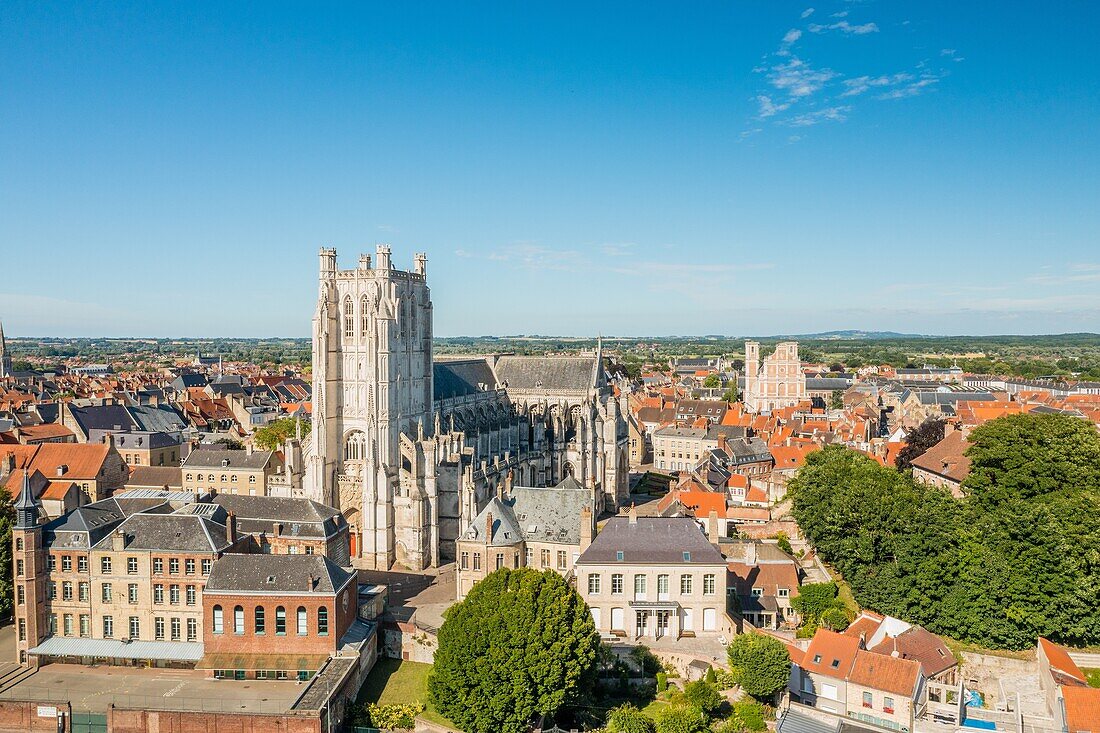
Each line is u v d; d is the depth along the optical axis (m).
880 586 113.81
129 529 103.44
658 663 102.31
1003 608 104.19
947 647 103.38
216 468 172.00
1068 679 91.25
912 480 133.38
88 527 103.56
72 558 102.56
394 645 106.56
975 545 108.56
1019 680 100.25
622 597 111.06
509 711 85.19
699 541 113.25
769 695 91.62
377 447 142.38
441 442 147.75
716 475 179.00
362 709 90.50
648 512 161.50
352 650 97.06
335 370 147.50
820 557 136.25
